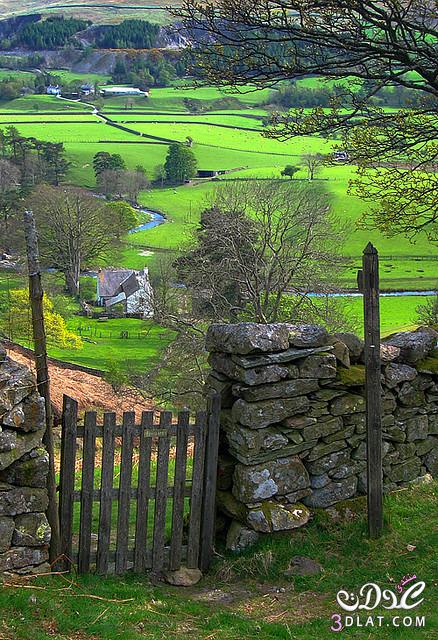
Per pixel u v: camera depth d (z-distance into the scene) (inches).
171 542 349.4
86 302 2449.6
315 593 331.0
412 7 479.2
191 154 4431.6
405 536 365.7
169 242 3117.6
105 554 335.6
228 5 476.1
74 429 324.8
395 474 410.3
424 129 501.4
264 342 358.6
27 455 311.6
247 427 363.9
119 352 1692.9
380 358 376.2
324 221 1179.9
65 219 2518.5
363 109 513.0
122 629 284.8
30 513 313.1
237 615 309.6
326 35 474.3
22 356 938.1
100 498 332.2
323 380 378.0
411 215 525.0
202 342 1015.6
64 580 318.7
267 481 366.6
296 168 3540.8
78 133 5654.5
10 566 309.3
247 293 1152.8
